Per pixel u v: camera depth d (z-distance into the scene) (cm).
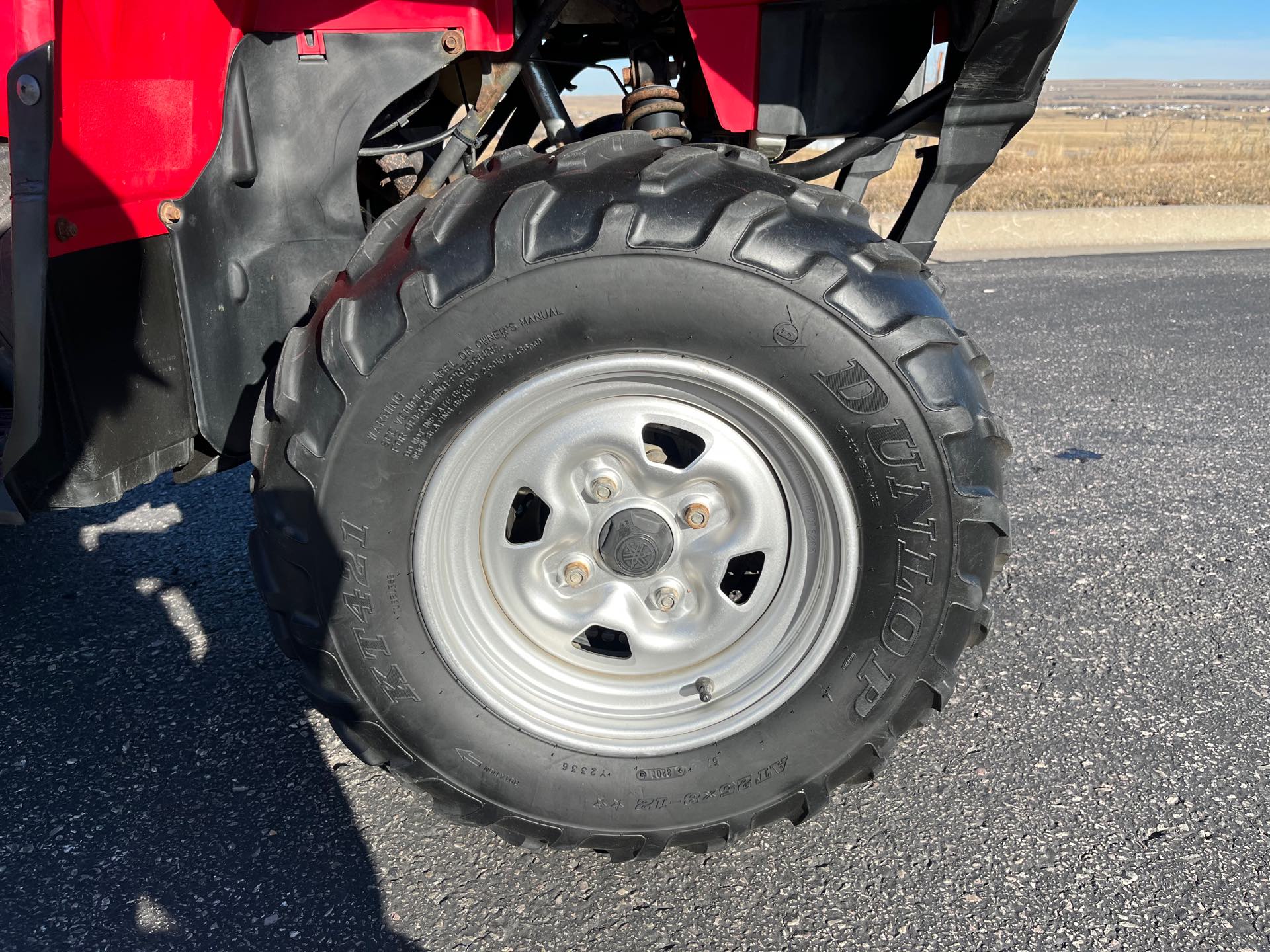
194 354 187
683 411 161
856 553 160
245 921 168
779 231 147
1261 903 165
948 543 156
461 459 157
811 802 174
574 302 146
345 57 189
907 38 198
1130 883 170
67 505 171
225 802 199
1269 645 244
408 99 227
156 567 304
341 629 161
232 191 190
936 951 158
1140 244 920
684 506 166
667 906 169
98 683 243
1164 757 204
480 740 169
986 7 175
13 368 153
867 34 197
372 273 156
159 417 184
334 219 200
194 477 206
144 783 205
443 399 151
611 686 175
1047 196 1083
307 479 153
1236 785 194
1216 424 410
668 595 170
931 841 182
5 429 202
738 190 152
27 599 286
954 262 841
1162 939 158
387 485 155
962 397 152
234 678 243
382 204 263
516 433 161
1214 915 163
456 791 172
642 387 158
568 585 171
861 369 148
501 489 166
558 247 144
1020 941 159
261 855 184
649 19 206
